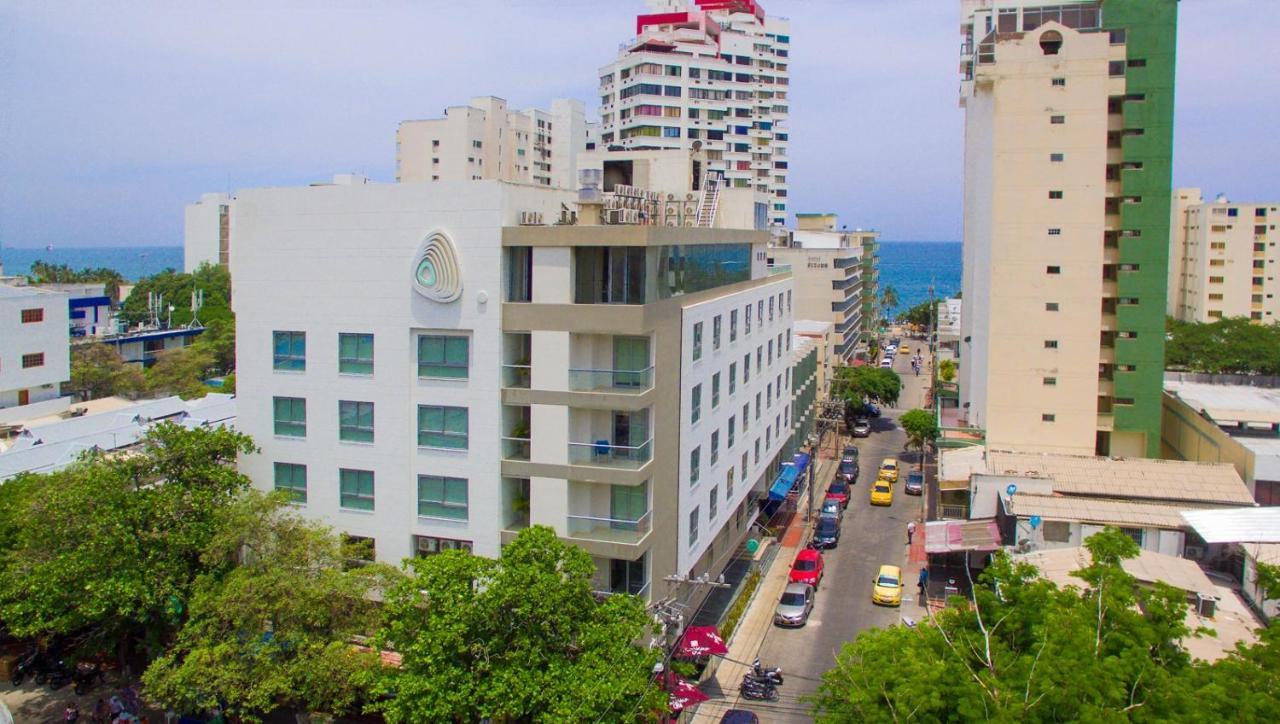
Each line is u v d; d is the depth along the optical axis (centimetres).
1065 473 5550
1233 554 4438
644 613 3028
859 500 7044
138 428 6028
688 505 4212
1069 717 2139
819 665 4175
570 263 3512
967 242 7950
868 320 15625
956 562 5438
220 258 19162
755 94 14462
